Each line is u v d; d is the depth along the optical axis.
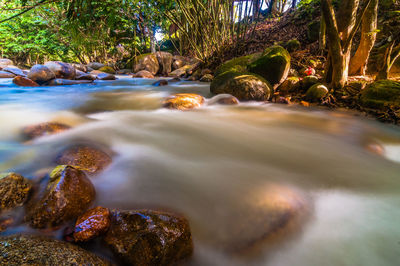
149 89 6.23
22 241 0.99
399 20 5.68
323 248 1.24
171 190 1.65
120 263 1.06
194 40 9.89
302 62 6.38
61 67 6.99
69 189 1.28
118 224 1.19
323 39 6.25
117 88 6.32
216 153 2.39
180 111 3.96
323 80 4.85
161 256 1.08
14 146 2.16
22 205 1.26
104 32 11.29
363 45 4.84
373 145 2.63
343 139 2.83
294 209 1.48
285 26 9.52
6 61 11.30
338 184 1.84
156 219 1.20
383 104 3.63
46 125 2.68
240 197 1.59
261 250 1.22
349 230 1.36
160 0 7.50
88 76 7.55
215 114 3.88
